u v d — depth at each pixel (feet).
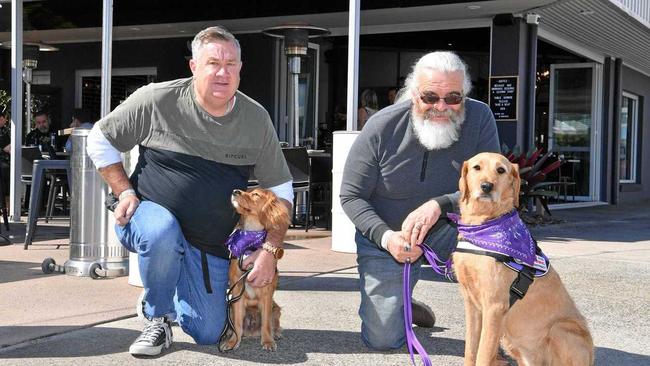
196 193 10.97
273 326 12.00
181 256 10.83
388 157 11.32
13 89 28.55
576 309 9.84
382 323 11.30
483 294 9.27
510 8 32.14
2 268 17.88
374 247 11.51
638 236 28.43
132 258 15.84
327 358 11.09
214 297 11.16
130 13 36.06
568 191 48.62
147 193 11.16
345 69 41.88
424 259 12.02
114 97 44.42
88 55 43.91
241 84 39.04
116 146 11.17
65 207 32.76
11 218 28.86
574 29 37.47
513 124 33.40
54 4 37.04
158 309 10.94
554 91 46.96
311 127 39.45
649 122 58.95
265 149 11.48
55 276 16.87
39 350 11.06
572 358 9.41
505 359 11.53
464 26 35.12
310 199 26.45
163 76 41.60
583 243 25.61
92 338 11.78
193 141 10.93
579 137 47.88
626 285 17.40
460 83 10.75
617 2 31.99
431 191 11.45
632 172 57.36
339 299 15.01
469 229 9.48
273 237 11.03
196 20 34.99
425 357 9.97
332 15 33.50
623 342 12.46
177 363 10.62
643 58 48.37
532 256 9.37
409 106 11.35
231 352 11.26
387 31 37.04
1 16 38.29
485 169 9.50
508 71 33.47
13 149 28.58
